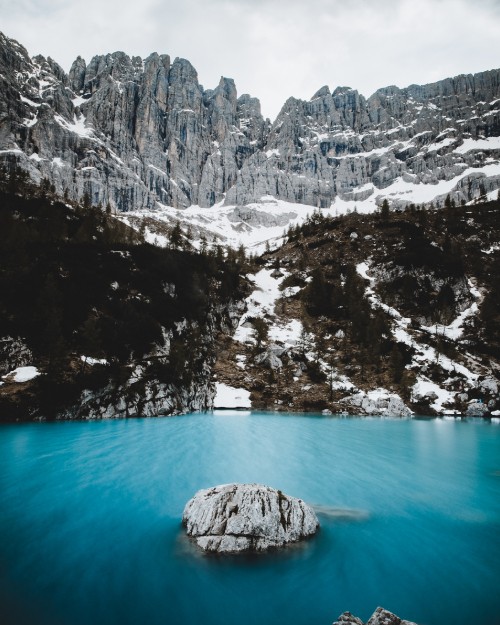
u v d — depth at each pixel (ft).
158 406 185.47
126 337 206.39
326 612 39.73
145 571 45.80
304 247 538.06
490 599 42.86
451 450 128.77
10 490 73.82
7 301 185.98
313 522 56.95
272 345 312.71
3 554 49.70
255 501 53.36
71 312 199.62
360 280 425.28
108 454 104.06
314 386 270.67
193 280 315.78
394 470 99.76
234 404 236.02
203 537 51.78
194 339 261.03
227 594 41.93
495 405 255.70
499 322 353.92
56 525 58.54
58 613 38.29
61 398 157.07
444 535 59.36
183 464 96.73
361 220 579.48
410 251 440.04
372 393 261.44
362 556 50.93
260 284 451.94
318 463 103.60
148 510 65.36
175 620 37.76
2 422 140.77
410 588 44.57
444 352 309.83
